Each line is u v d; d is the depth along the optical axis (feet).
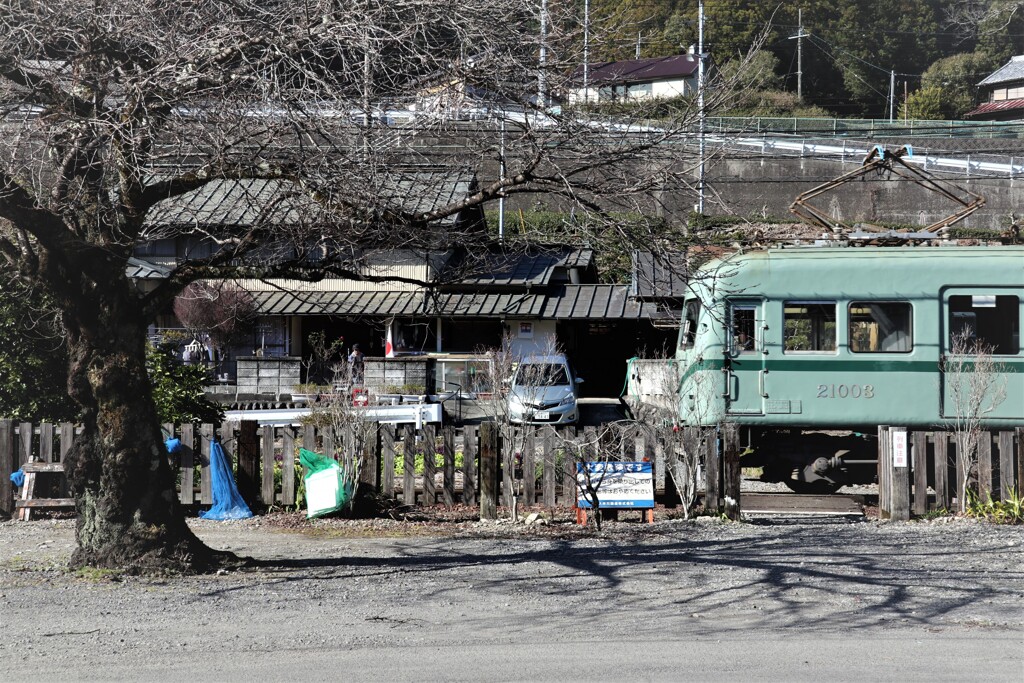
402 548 46.01
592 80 38.86
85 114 36.50
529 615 33.71
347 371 86.28
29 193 37.63
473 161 39.52
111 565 39.52
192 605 34.83
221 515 54.19
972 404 58.18
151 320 40.14
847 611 33.96
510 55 35.78
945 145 211.20
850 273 68.18
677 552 44.57
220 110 32.78
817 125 201.16
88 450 39.75
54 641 30.30
